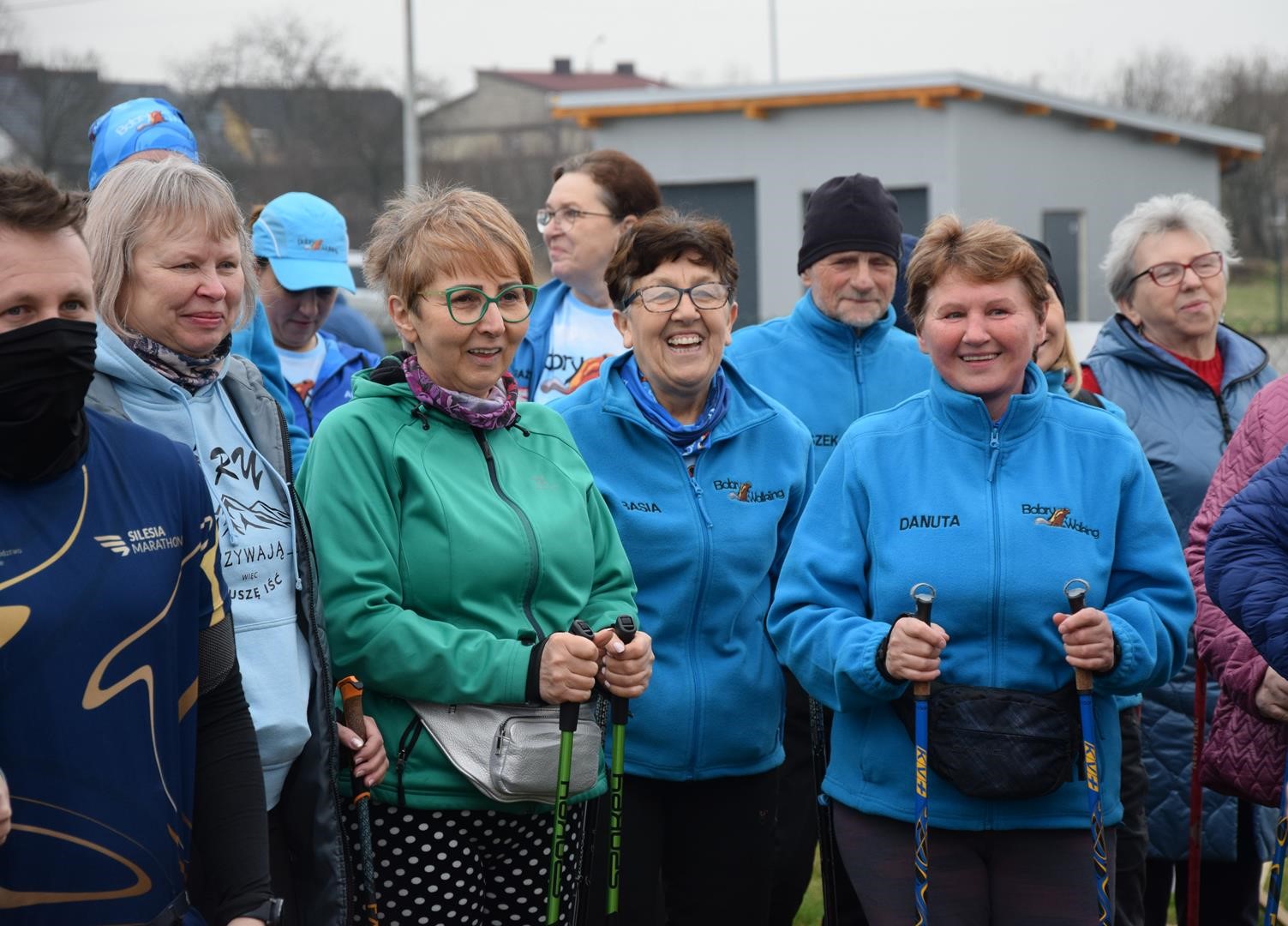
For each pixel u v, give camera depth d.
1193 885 3.59
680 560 3.56
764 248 20.38
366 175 39.22
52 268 2.05
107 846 2.07
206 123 38.81
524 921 3.04
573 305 5.23
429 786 2.90
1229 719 3.30
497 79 59.44
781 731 3.74
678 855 3.66
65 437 2.09
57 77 35.94
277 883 2.74
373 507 2.93
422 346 3.06
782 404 4.45
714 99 20.19
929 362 4.55
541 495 3.10
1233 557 2.96
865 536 3.29
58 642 2.04
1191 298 4.36
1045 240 21.22
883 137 19.59
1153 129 22.50
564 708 2.86
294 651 2.72
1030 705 3.03
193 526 2.28
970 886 3.12
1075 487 3.20
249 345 3.83
